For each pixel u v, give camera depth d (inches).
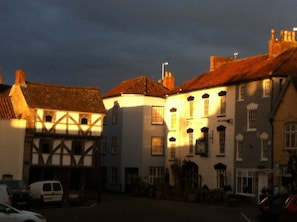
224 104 1926.7
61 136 1935.3
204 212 1333.7
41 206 1465.3
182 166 2113.7
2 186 1124.5
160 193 1962.4
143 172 2265.0
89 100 2060.8
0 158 1776.6
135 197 2030.0
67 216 1159.0
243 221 1074.7
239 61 2102.6
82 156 1993.1
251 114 1779.0
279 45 1900.8
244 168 1781.5
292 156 1535.4
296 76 1670.8
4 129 1792.6
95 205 1577.3
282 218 818.8
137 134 2304.4
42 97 1952.5
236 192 1812.3
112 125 2421.3
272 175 1636.3
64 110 1952.5
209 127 1991.9
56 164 1926.7
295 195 820.6
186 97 2158.0
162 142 2317.9
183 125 2164.1
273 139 1660.9
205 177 1989.4
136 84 2393.0
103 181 2455.7
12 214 797.9
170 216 1187.3
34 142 1891.0
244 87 1825.8
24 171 1838.1
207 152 1983.3
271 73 1689.2
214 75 2106.3
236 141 1838.1
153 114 2317.9
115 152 2388.0
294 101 1595.7
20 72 1977.1
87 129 2006.6
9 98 1924.2
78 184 2145.7
